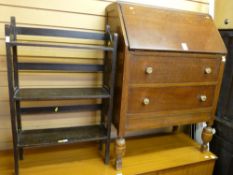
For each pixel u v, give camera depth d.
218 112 1.71
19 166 1.30
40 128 1.51
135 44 1.15
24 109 1.36
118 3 1.29
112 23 1.35
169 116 1.37
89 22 1.47
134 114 1.27
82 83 1.55
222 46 1.39
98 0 1.45
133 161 1.44
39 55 1.41
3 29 1.30
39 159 1.39
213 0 1.71
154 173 1.38
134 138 1.79
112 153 1.50
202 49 1.31
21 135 1.27
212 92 1.46
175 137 1.84
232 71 1.58
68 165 1.35
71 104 1.55
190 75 1.34
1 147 1.47
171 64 1.27
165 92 1.31
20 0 1.29
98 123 1.66
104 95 1.25
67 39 1.43
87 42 1.48
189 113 1.43
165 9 1.39
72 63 1.44
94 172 1.29
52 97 1.16
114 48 1.17
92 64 1.46
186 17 1.41
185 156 1.54
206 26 1.42
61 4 1.38
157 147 1.65
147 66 1.21
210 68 1.38
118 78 1.25
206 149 1.60
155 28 1.26
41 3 1.33
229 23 1.61
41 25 1.37
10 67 1.03
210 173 1.59
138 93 1.24
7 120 1.44
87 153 1.50
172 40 1.26
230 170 1.57
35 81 1.44
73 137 1.29
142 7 1.33
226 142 1.60
